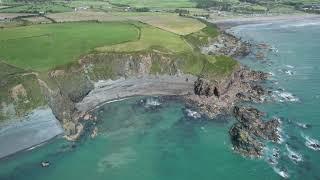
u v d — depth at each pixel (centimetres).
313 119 11238
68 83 11988
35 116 10381
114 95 12850
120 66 13238
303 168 8950
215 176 8800
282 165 9075
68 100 11569
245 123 10850
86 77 12556
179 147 9969
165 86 13412
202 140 10262
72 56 12962
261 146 9794
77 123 10962
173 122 11238
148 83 13375
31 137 10194
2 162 9412
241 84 13525
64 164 9288
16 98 10319
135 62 13400
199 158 9488
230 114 11656
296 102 12431
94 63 13000
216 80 12962
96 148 9944
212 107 12056
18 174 8912
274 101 12488
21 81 10712
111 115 11688
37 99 10594
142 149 9912
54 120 10594
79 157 9569
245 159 9350
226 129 10806
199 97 12756
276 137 10162
